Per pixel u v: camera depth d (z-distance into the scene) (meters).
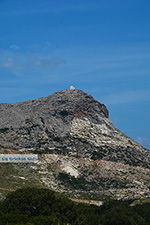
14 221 160.25
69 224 168.75
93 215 189.75
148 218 198.38
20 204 174.50
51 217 163.38
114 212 187.25
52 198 178.88
